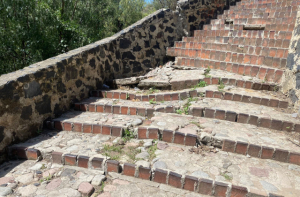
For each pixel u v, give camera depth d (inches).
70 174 93.4
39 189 84.4
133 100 164.1
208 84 169.5
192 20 253.6
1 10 285.3
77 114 147.2
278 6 248.5
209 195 82.4
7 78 111.0
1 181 88.9
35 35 306.3
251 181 83.2
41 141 115.7
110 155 101.0
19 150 106.2
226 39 211.5
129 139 116.6
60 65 142.9
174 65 218.7
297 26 142.5
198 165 92.6
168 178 86.7
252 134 112.0
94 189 85.0
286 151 96.3
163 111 140.3
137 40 216.2
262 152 98.9
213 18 274.5
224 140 103.0
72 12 399.5
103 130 122.6
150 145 108.6
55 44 335.6
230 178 84.4
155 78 191.8
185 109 135.6
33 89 122.6
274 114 128.4
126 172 92.8
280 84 154.4
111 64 199.2
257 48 183.5
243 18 237.1
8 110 108.1
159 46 233.8
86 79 171.3
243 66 174.4
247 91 153.6
